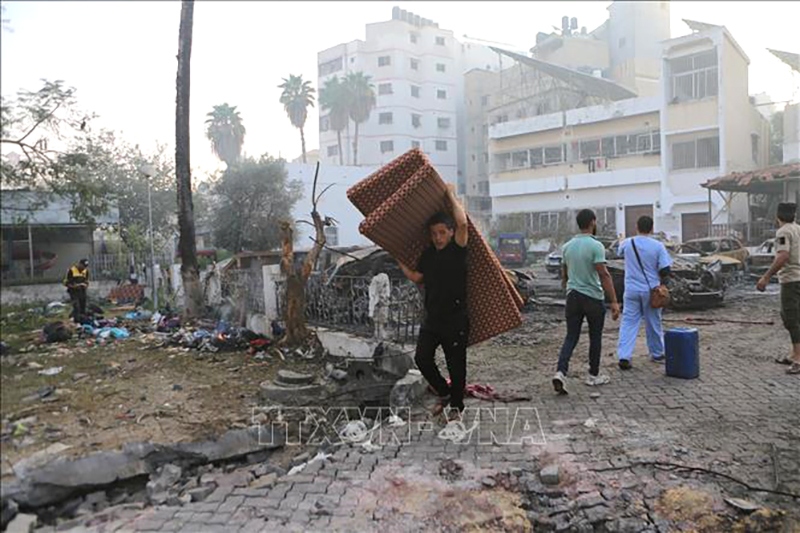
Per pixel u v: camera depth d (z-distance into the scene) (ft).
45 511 10.82
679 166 103.50
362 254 33.94
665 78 103.14
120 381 17.20
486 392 19.22
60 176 15.16
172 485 12.36
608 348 26.99
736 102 100.37
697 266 43.88
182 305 35.37
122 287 33.35
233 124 159.22
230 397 17.66
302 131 173.37
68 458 11.41
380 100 191.93
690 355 20.40
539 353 26.37
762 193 82.94
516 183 129.29
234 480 12.75
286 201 93.56
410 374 19.42
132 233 34.86
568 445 14.46
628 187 112.47
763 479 12.32
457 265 14.78
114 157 34.55
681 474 12.67
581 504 11.57
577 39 156.56
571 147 121.19
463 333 15.12
